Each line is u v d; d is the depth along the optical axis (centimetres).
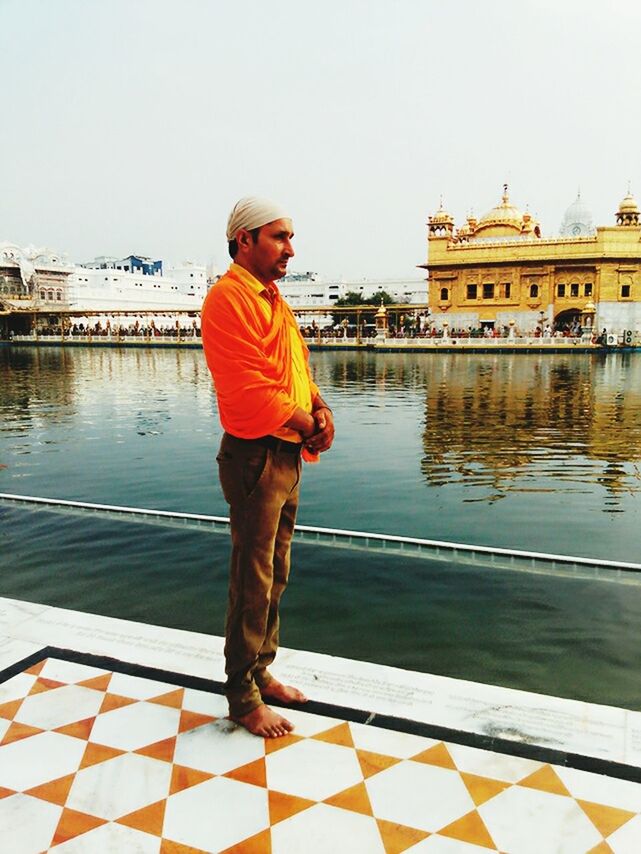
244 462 210
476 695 243
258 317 200
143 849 165
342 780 192
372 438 1109
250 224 204
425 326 5281
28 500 618
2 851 165
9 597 399
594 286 4644
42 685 247
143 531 524
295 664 268
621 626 349
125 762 200
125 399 1800
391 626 353
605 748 208
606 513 623
